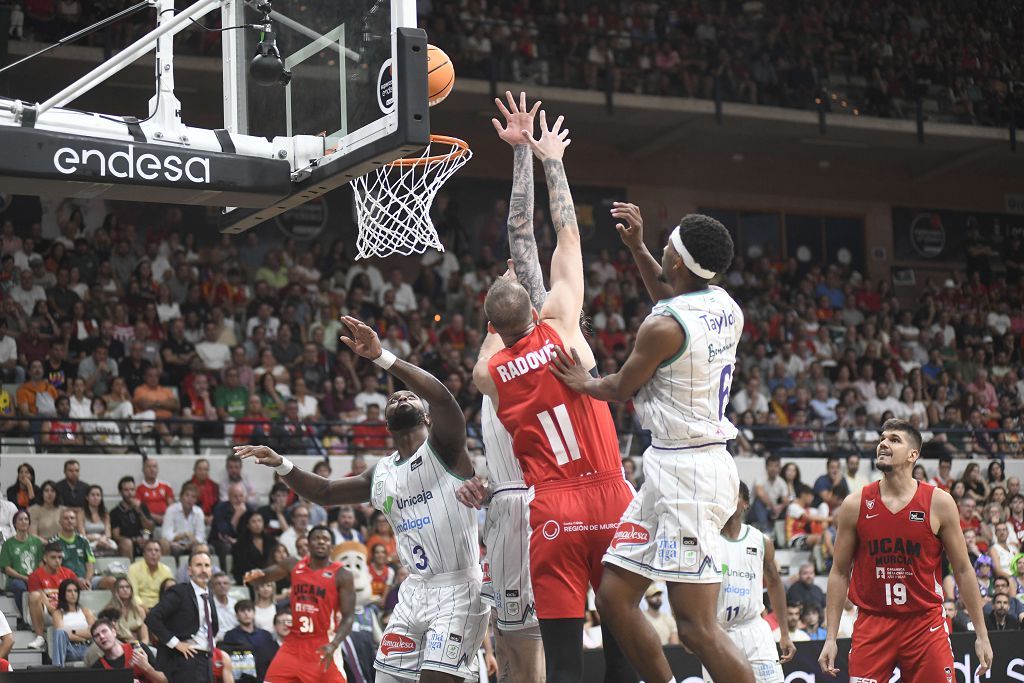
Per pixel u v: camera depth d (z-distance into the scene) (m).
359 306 17.00
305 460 13.78
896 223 24.25
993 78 22.69
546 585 4.53
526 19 19.75
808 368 19.00
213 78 16.69
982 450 18.28
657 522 4.16
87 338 14.60
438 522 5.86
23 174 5.25
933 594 6.39
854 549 6.57
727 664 4.06
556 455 4.56
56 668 6.55
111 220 16.55
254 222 6.41
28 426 13.45
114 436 13.71
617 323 18.81
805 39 21.59
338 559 11.44
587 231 21.86
